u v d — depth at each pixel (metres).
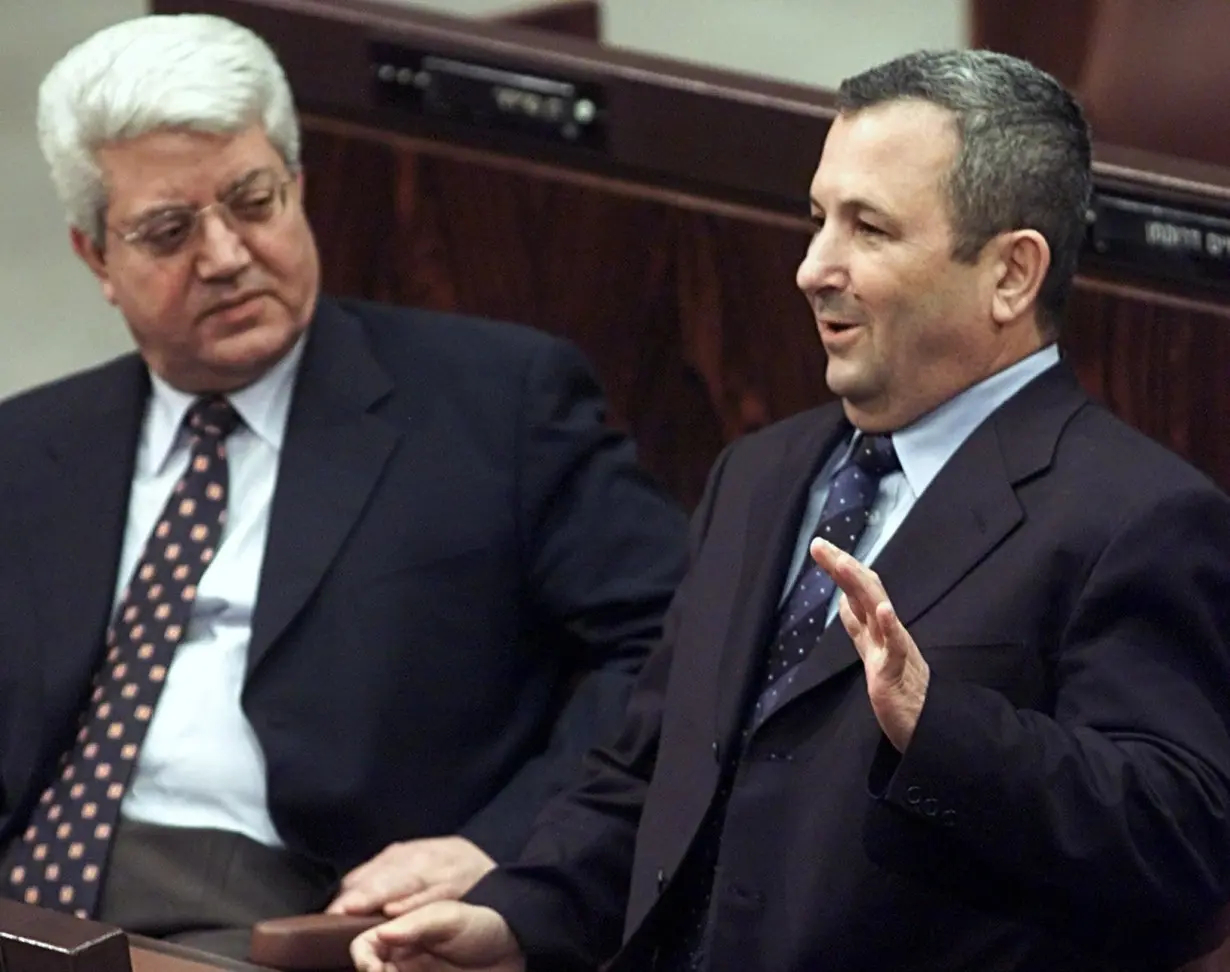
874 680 5.73
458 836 7.90
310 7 9.79
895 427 6.53
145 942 6.53
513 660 8.32
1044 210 6.25
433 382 8.44
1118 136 11.20
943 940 6.11
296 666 8.07
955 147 6.17
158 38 8.02
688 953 6.70
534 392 8.41
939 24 20.02
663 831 6.72
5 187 17.92
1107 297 8.40
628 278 9.38
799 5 20.56
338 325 8.52
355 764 8.02
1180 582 6.05
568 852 7.12
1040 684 6.12
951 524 6.30
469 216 9.69
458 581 8.20
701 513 7.20
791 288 9.01
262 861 8.01
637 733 7.25
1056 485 6.26
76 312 16.16
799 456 6.95
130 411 8.52
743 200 9.01
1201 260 8.20
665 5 20.61
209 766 8.09
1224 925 6.43
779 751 6.44
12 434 8.59
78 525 8.38
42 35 20.41
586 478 8.39
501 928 6.97
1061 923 6.06
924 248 6.21
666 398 9.45
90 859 7.99
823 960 6.18
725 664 6.73
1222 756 6.02
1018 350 6.45
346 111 9.84
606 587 8.27
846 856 6.18
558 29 12.48
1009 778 5.73
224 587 8.23
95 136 8.01
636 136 9.18
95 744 8.15
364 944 6.87
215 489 8.35
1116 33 11.29
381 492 8.23
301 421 8.33
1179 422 8.41
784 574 6.79
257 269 8.12
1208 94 10.99
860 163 6.23
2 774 8.28
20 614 8.33
